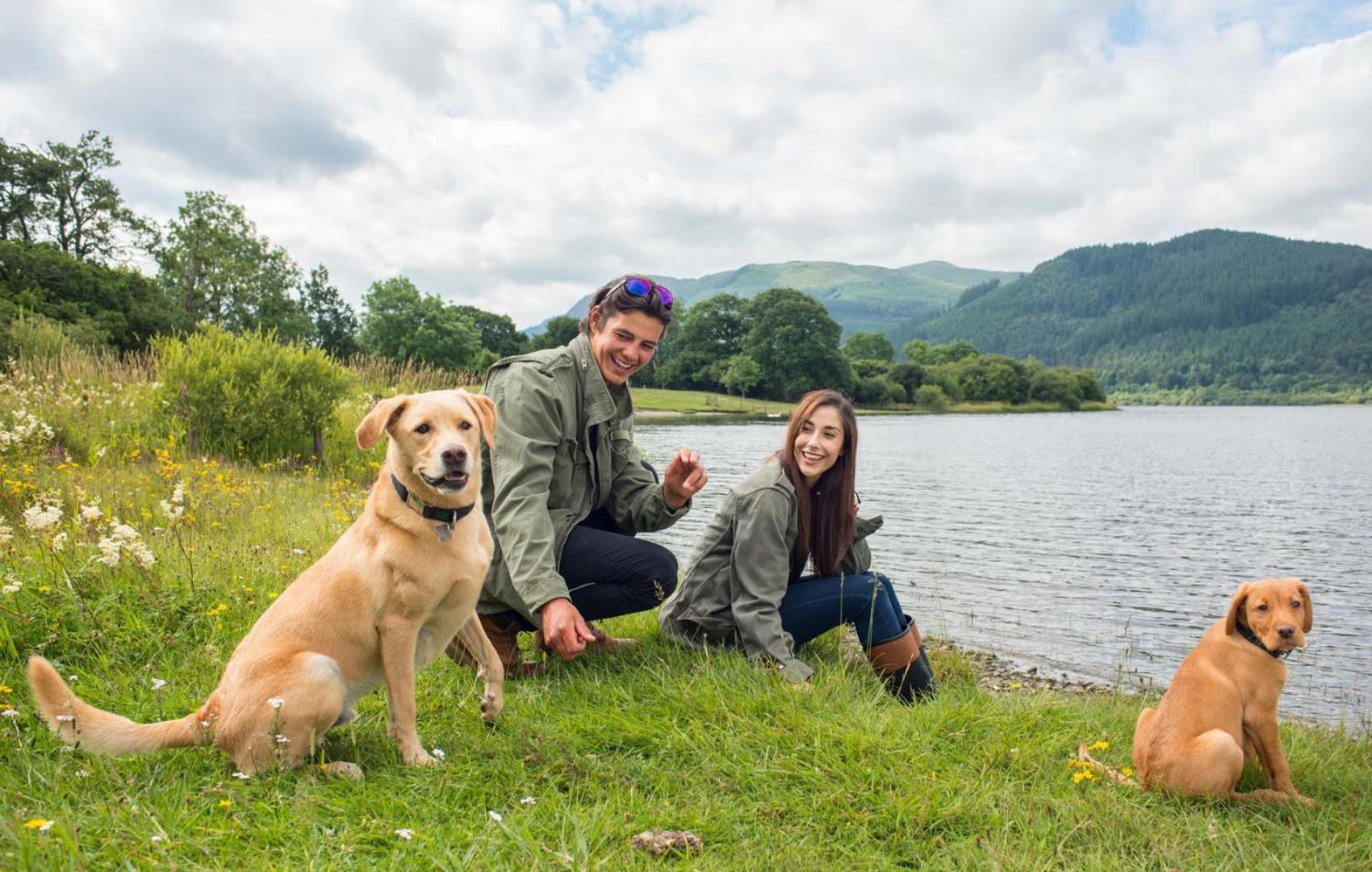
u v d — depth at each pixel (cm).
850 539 468
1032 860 257
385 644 311
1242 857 267
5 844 228
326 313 7794
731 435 3969
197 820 252
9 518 639
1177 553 1288
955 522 1573
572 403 421
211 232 5541
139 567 457
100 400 1167
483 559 333
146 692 357
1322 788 343
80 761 288
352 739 320
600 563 431
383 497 319
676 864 246
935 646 711
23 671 369
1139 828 283
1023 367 12488
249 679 290
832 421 446
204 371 1143
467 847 249
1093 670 673
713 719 351
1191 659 338
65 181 4688
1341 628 864
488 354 8244
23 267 3941
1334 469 3017
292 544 624
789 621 460
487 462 426
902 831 276
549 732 335
